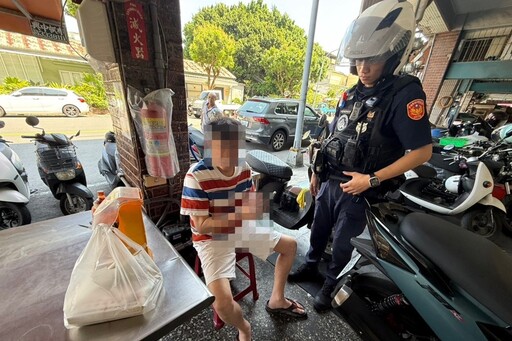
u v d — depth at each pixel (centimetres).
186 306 68
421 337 112
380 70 120
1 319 61
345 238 142
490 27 593
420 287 96
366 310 114
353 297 117
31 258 84
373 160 127
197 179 106
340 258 147
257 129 564
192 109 1071
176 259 88
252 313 148
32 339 57
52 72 1076
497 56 613
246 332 119
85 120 843
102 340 58
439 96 719
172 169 158
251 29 1662
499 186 226
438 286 87
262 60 1659
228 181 112
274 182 212
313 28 365
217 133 100
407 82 114
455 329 87
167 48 152
